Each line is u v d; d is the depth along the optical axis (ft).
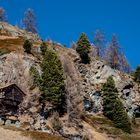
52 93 297.53
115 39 520.01
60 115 297.94
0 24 463.83
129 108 399.03
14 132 228.63
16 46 366.84
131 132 344.69
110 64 509.35
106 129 323.57
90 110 355.56
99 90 374.22
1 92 268.82
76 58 401.08
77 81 360.28
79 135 283.38
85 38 414.21
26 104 279.90
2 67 315.58
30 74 311.88
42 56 362.12
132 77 447.42
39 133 238.07
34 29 555.28
